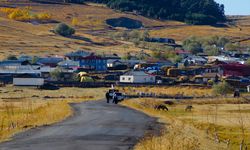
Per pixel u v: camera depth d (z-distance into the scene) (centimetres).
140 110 16812
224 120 16525
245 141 11306
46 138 8381
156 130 10012
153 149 7162
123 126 10694
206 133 12044
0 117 12712
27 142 7844
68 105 17538
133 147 7375
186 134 10144
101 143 7769
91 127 10312
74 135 8856
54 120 11775
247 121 16250
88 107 17275
